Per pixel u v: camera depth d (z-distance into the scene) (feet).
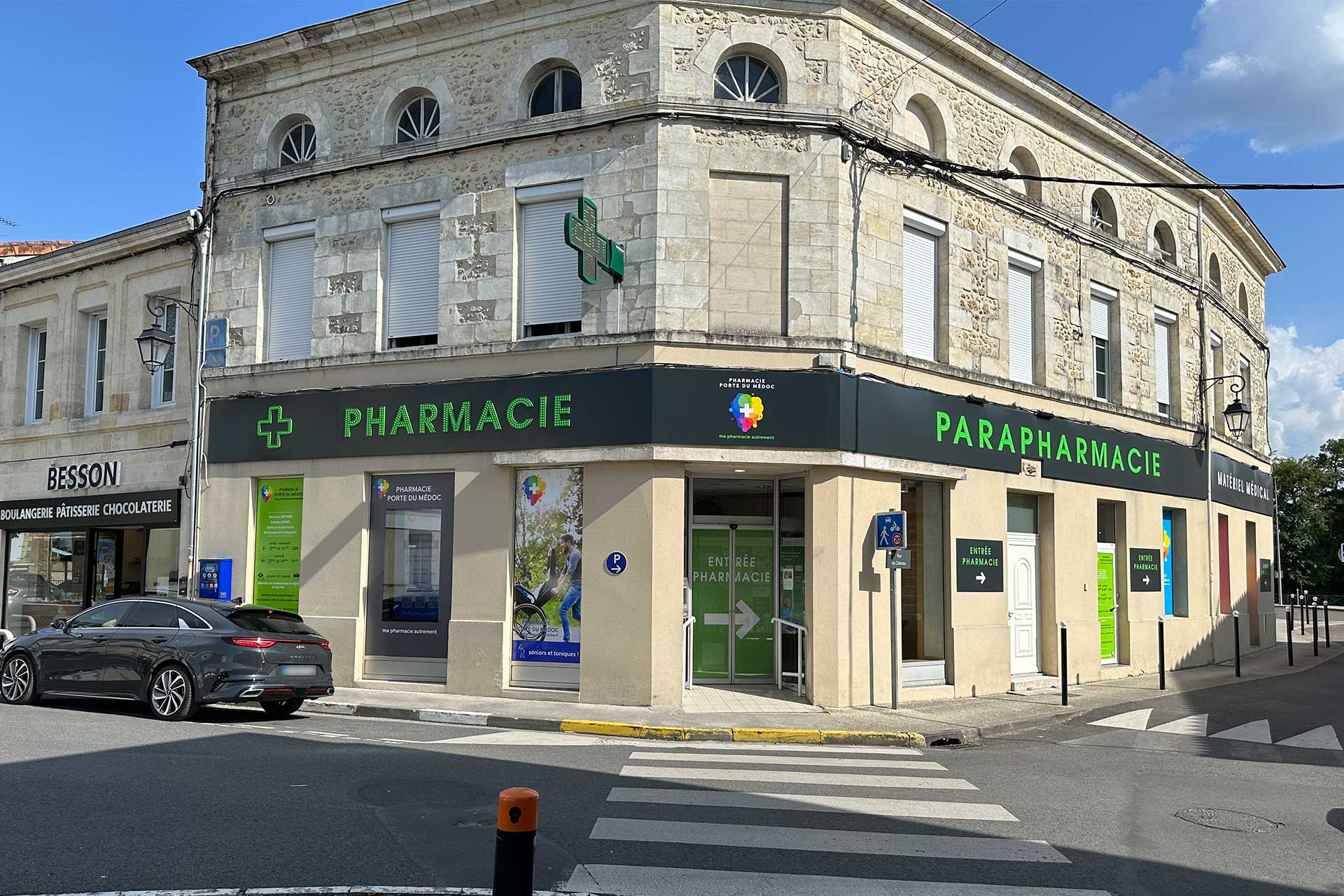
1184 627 63.46
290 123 52.42
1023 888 17.93
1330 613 166.09
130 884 16.74
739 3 43.39
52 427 61.00
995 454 49.47
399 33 48.24
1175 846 21.13
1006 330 51.62
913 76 47.37
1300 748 34.68
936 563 47.91
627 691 40.42
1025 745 35.27
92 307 60.70
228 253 52.39
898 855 19.63
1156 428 62.28
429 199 47.21
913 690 44.37
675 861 18.79
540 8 45.27
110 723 33.81
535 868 18.20
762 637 47.47
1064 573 53.42
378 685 45.39
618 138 43.32
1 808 21.42
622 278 42.47
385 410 46.57
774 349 41.93
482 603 43.75
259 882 16.98
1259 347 84.23
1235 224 73.72
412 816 21.57
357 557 46.68
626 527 41.19
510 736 34.63
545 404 42.98
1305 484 163.53
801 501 47.32
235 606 37.73
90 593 59.47
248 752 28.63
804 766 29.07
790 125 42.96
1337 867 20.07
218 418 51.11
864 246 44.21
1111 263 59.52
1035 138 54.70
